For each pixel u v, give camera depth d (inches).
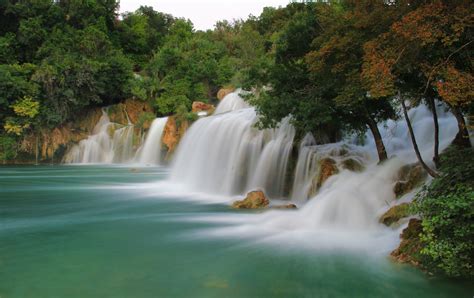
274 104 566.6
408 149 661.3
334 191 505.4
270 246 379.2
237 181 770.8
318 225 461.1
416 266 303.1
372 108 566.6
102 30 2150.6
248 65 1977.1
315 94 544.4
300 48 620.7
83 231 452.1
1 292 268.8
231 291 268.8
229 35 2534.5
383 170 538.9
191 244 389.7
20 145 1562.5
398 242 368.2
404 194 460.1
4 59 1734.7
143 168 1353.3
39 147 1596.9
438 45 324.2
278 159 708.0
